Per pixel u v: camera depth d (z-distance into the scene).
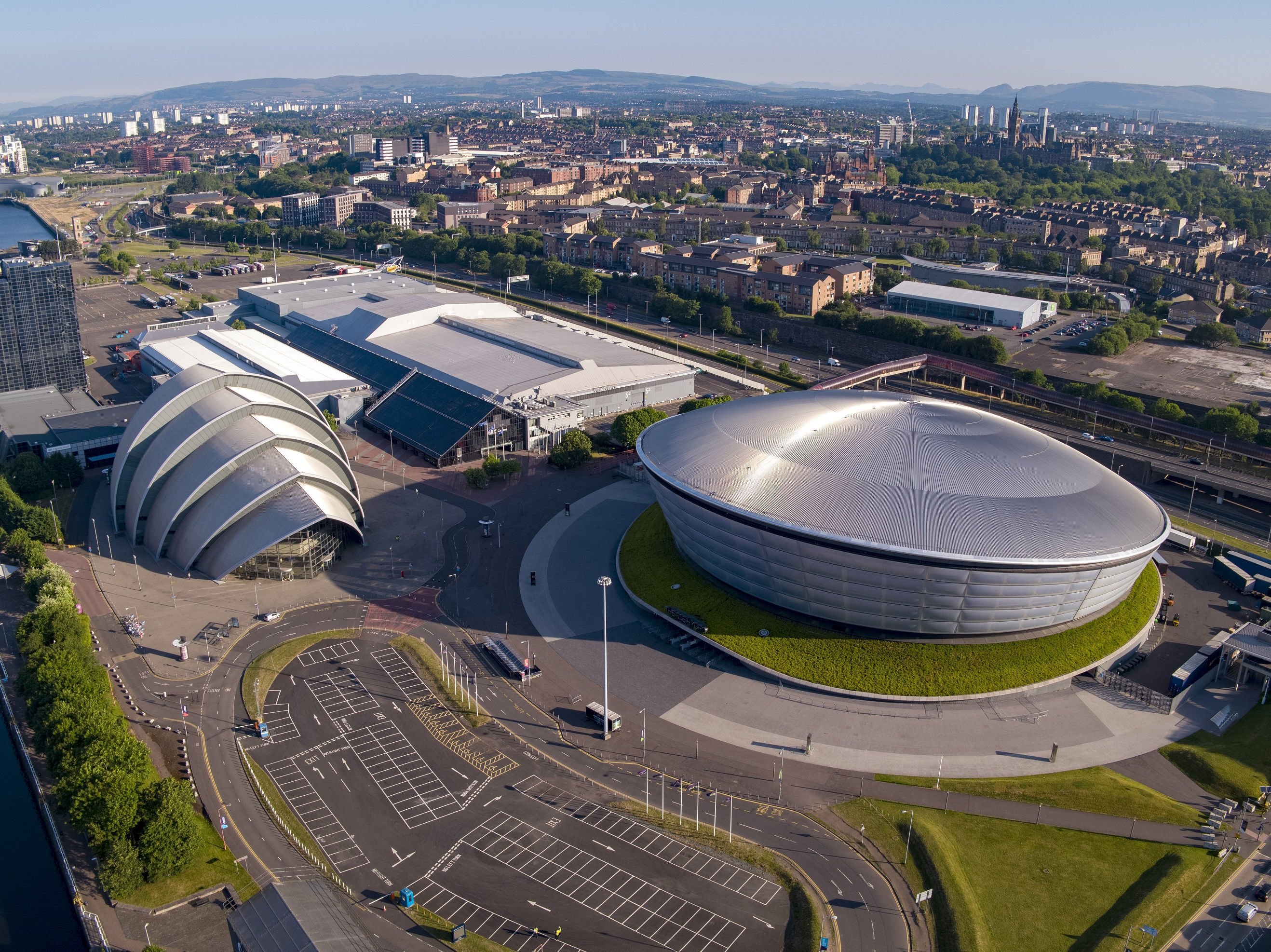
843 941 101.50
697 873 111.06
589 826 118.56
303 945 87.81
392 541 195.00
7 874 114.81
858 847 115.25
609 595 174.25
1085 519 143.88
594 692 146.00
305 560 178.75
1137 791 124.50
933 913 105.62
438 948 99.69
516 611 168.88
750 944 101.12
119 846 105.25
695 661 154.00
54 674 133.25
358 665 152.50
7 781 132.88
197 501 182.75
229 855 112.75
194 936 101.50
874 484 147.12
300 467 182.62
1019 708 142.25
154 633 160.62
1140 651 158.12
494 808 121.44
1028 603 144.88
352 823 118.56
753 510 146.75
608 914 104.75
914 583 140.50
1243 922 104.25
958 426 164.12
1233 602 174.25
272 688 146.25
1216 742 135.38
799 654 149.75
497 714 140.62
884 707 142.38
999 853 114.00
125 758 118.31
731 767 129.38
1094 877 110.38
